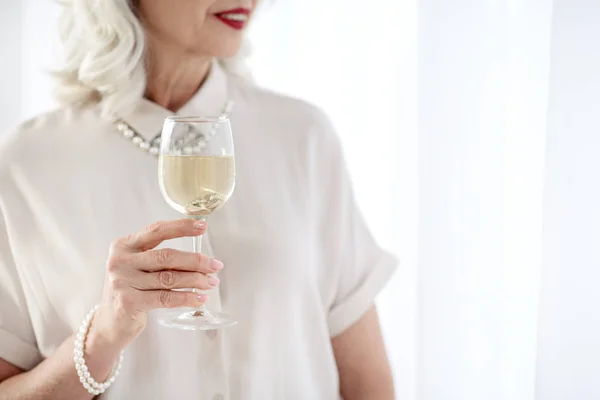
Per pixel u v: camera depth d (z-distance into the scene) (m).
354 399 1.50
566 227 1.85
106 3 1.35
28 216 1.39
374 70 2.15
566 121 1.82
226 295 1.36
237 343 1.36
